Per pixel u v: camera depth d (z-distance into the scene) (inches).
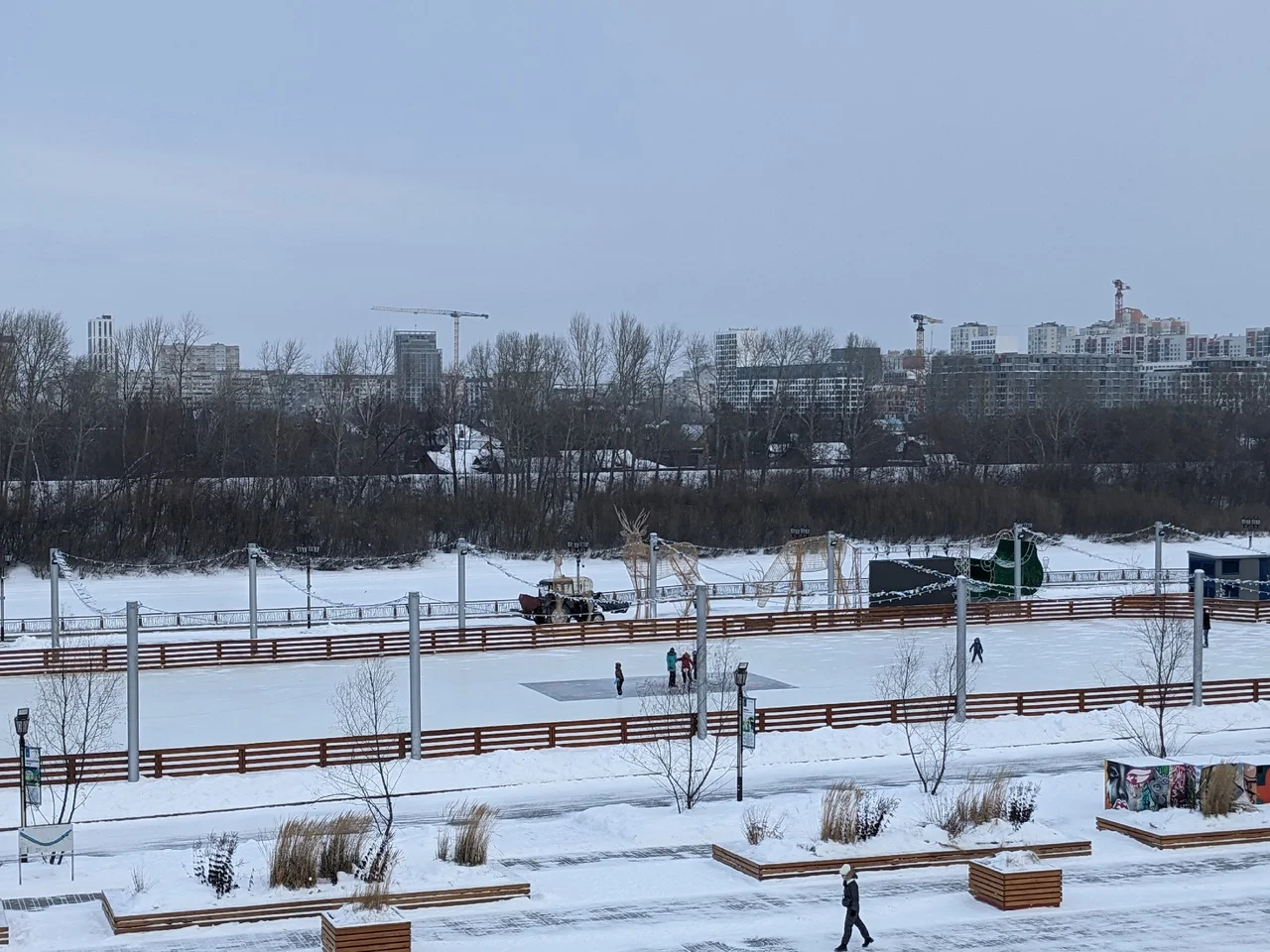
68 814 1593.3
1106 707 2145.7
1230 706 2167.8
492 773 1790.1
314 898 1188.5
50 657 2583.7
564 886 1272.1
